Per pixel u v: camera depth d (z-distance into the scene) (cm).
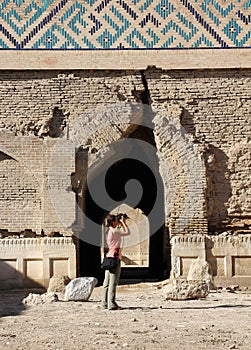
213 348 1094
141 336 1204
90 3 2081
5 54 2059
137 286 2073
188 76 2084
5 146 2052
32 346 1127
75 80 2077
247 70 2081
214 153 2080
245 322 1356
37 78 2073
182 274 2036
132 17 2081
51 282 1967
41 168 2053
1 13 2080
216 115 2080
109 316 1448
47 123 2061
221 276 2031
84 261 2405
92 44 2073
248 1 2086
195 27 2080
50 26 2077
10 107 2066
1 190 2047
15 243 2034
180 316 1440
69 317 1443
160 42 2078
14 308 1616
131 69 2072
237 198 2073
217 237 2045
